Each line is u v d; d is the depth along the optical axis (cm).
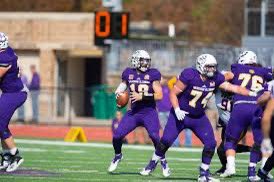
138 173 3241
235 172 3356
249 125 3031
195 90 2861
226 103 3247
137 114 3119
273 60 7338
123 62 7400
